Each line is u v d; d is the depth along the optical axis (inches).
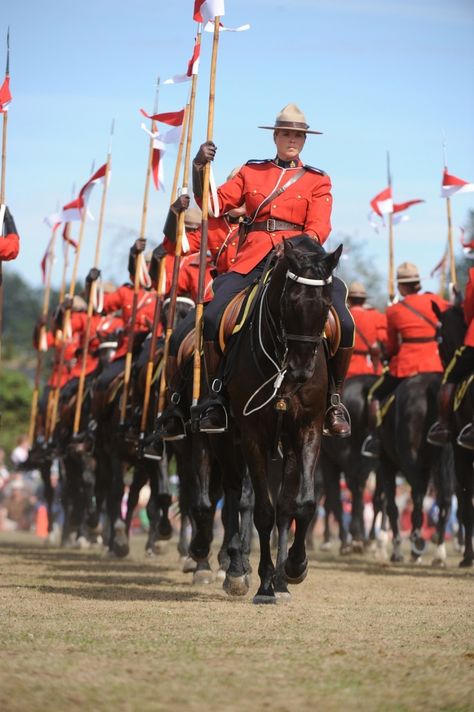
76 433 1958.7
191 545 1195.9
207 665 735.7
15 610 990.4
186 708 622.5
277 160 1125.7
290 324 921.5
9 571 1437.0
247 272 1082.1
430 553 2158.0
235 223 1253.1
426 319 1715.1
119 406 1683.1
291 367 922.1
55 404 2149.4
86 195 1940.2
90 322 1924.2
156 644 812.0
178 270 1289.4
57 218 2204.7
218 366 1057.5
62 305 2100.1
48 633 856.9
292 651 792.3
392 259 2111.2
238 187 1122.0
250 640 837.2
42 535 3034.0
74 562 1640.0
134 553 1998.0
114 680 687.1
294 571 1016.9
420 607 1079.0
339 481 1934.1
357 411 1829.5
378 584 1331.2
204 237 1123.9
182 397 1197.7
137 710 617.0
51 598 1095.6
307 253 934.4
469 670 729.0
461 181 1830.7
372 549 2057.1
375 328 1946.4
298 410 977.5
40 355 2231.8
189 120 1326.3
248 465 1004.6
